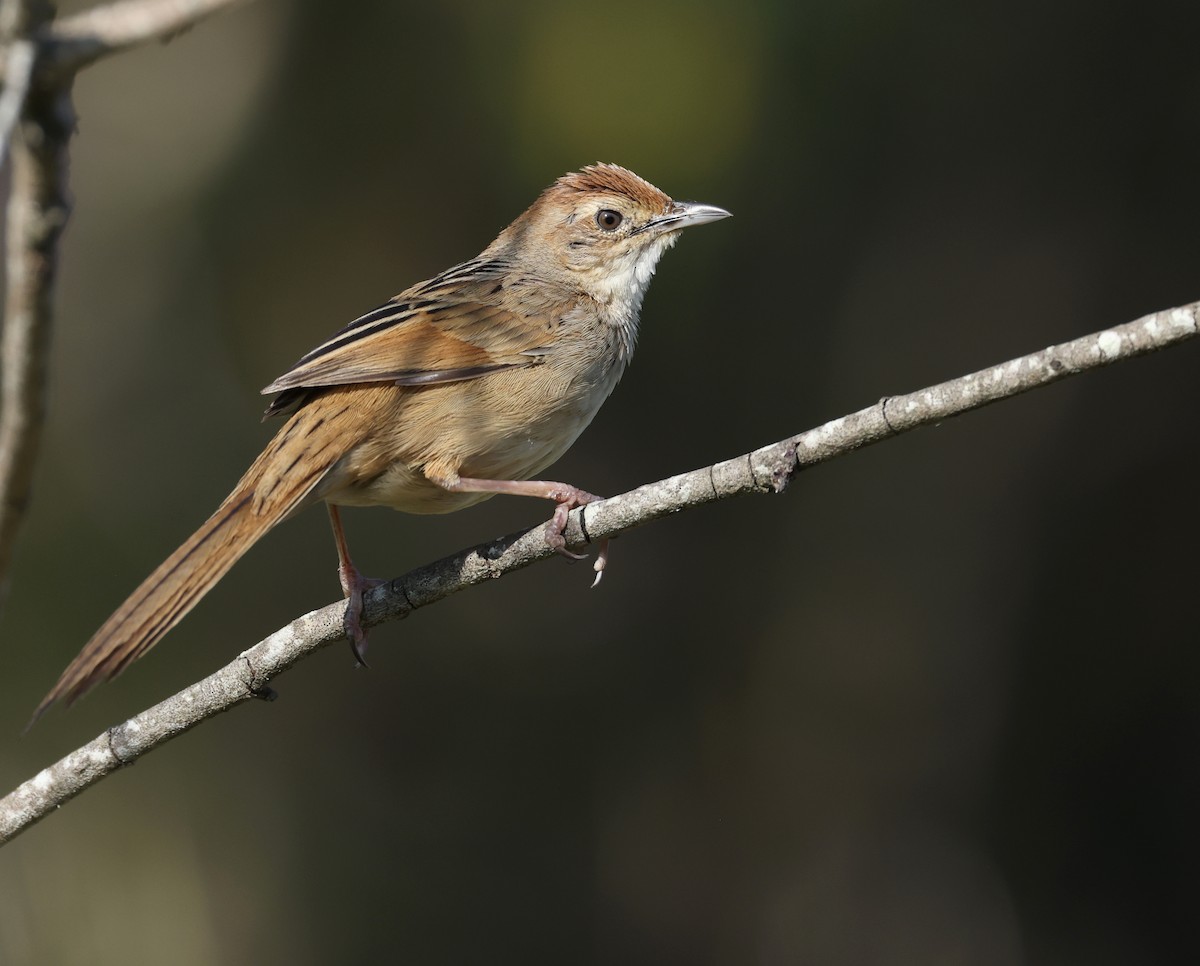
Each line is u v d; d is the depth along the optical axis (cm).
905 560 1455
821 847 1460
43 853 1259
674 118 1235
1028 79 1415
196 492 1373
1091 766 1395
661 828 1464
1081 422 1390
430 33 1323
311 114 1377
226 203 1418
